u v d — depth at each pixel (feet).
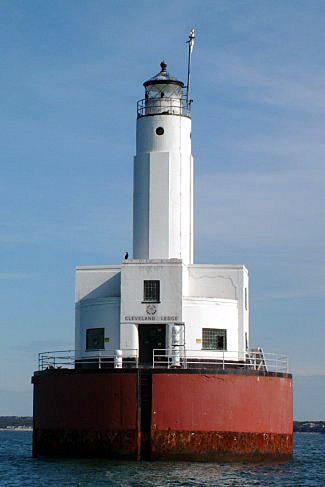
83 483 178.40
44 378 218.59
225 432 207.51
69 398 212.02
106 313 229.66
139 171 243.19
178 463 204.13
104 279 238.07
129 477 185.37
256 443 212.23
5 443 447.01
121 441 206.18
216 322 228.84
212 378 207.82
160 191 240.73
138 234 241.55
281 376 220.43
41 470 195.93
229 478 189.57
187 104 247.70
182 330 223.92
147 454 205.77
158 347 228.43
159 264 226.79
